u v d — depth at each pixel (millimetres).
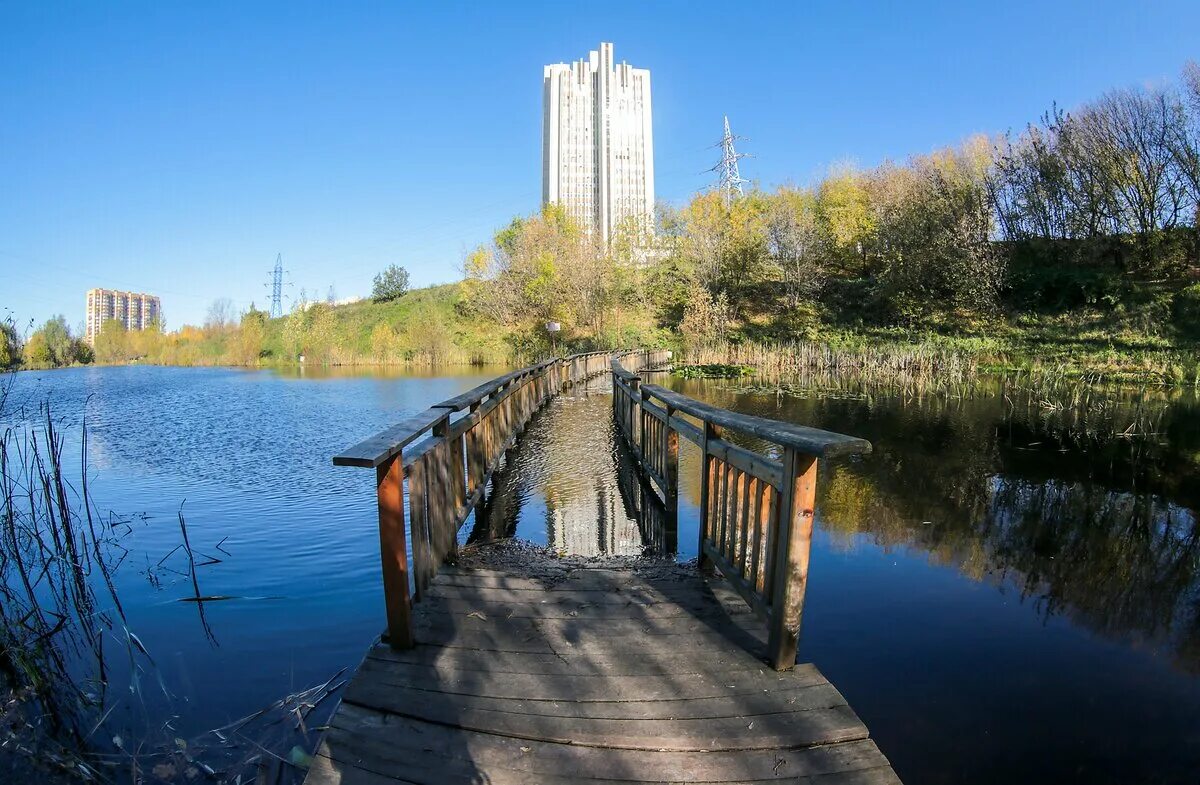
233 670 2832
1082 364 15828
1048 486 5980
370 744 2102
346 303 44281
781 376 17953
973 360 16812
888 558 4141
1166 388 12742
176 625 3271
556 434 8539
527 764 1993
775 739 2078
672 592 3201
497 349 28656
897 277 24641
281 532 4750
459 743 2096
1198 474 6414
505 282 30828
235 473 6898
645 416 5980
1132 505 5352
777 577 2496
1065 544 4418
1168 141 19641
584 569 3607
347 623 3248
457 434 4027
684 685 2379
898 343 20812
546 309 30516
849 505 5379
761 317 28609
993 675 2727
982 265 21969
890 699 2545
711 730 2121
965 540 4492
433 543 3434
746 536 2965
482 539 4430
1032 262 23000
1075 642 3035
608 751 2047
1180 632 3141
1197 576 3850
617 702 2281
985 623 3219
